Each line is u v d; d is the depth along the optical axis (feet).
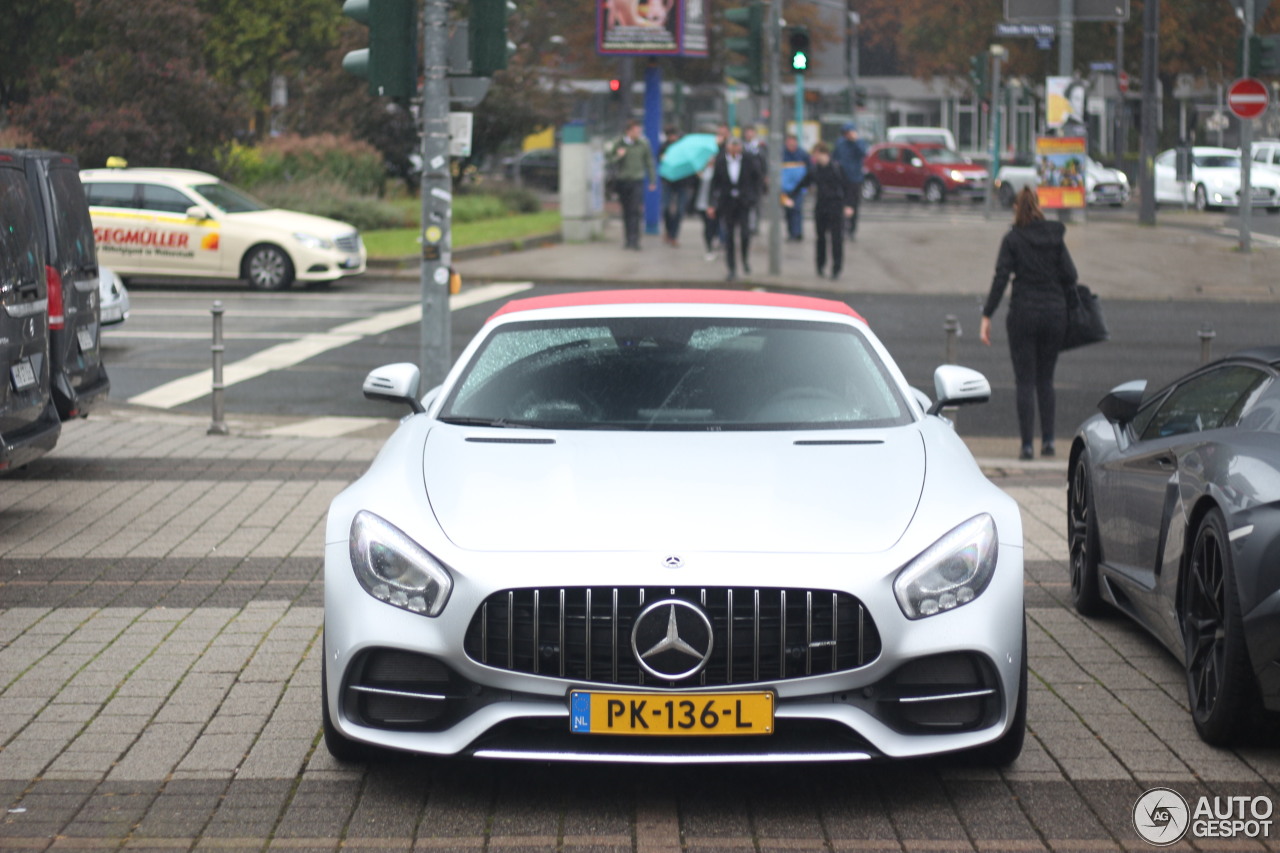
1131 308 69.82
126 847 14.02
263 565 25.64
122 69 97.30
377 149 123.54
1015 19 102.22
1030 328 36.42
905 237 101.81
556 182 168.55
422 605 14.99
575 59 191.83
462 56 37.70
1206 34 182.60
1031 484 33.68
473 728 14.85
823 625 14.78
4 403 26.40
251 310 66.49
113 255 74.64
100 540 27.48
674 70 193.16
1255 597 15.64
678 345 19.47
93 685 18.97
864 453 17.12
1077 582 23.50
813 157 89.15
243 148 106.73
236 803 15.16
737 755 14.69
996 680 15.12
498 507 15.72
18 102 118.21
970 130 251.60
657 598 14.65
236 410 44.29
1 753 16.51
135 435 39.24
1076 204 104.63
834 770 16.28
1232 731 16.52
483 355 19.66
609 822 14.80
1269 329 62.64
